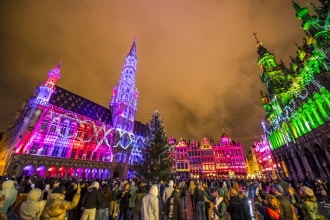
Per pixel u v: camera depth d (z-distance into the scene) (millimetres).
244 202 5453
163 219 9836
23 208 4309
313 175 25875
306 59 25844
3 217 3680
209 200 9867
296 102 28625
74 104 50688
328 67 22250
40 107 39906
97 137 50625
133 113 66125
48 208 4359
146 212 5727
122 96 64938
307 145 26453
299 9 29109
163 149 28922
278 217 4742
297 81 28344
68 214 8992
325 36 22781
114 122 59375
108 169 49406
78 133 46156
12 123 46469
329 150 22578
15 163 32750
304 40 28031
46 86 42844
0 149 42094
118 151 54375
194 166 73500
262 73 43781
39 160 35781
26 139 35844
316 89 23922
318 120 24125
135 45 84000
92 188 7504
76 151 44125
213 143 78500
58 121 42469
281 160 37094
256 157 80500
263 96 45875
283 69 37125
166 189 8906
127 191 9969
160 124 31656
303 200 5359
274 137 39250
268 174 65312
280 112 34531
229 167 70562
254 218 8477
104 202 8070
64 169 39812
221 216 6242
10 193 5605
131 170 55969
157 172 26609
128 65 74688
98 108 59156
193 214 11461
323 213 10398
